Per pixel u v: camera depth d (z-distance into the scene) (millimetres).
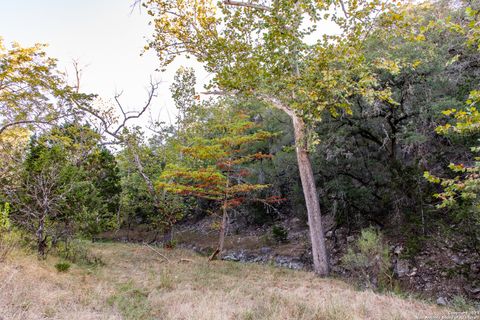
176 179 16734
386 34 8414
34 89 12992
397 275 10820
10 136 13836
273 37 9422
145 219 26781
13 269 6277
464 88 10672
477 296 8727
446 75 10688
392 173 13016
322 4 8156
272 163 20484
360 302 6137
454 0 10953
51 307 4902
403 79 11562
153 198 17906
